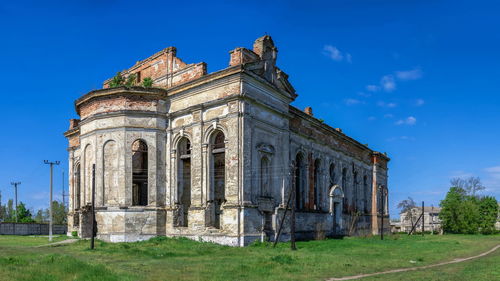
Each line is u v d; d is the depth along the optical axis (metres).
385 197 60.25
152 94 31.64
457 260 23.22
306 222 36.88
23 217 82.31
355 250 27.33
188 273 15.68
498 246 36.69
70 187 41.97
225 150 28.59
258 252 23.77
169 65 33.44
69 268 14.94
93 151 31.73
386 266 19.19
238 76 28.48
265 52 31.45
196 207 29.25
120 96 31.34
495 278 15.33
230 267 17.28
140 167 35.59
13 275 13.50
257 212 28.53
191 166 30.31
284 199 31.69
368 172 55.16
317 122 40.03
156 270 16.41
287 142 32.84
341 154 46.38
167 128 31.94
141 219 30.16
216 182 36.25
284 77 33.53
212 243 27.30
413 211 102.75
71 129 42.53
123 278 14.15
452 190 84.25
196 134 30.22
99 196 30.88
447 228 78.25
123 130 30.81
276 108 31.97
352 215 47.31
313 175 39.28
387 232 59.22
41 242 31.36
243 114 28.19
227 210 27.80
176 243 26.78
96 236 30.80
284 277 15.20
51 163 38.03
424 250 28.83
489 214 82.31
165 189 31.38
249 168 28.33
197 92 30.66
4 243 30.25
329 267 17.86
